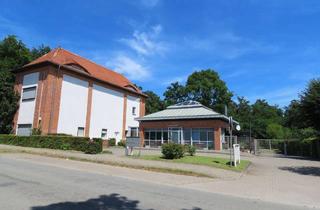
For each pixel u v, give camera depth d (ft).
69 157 57.06
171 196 26.40
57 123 97.66
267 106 231.09
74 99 105.60
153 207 21.81
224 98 184.14
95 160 53.26
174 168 45.57
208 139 107.14
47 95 95.30
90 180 32.96
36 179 31.30
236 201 26.11
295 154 101.24
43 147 77.51
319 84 65.36
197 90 185.88
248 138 130.31
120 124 130.11
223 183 36.78
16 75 107.86
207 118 108.37
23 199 22.06
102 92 120.47
